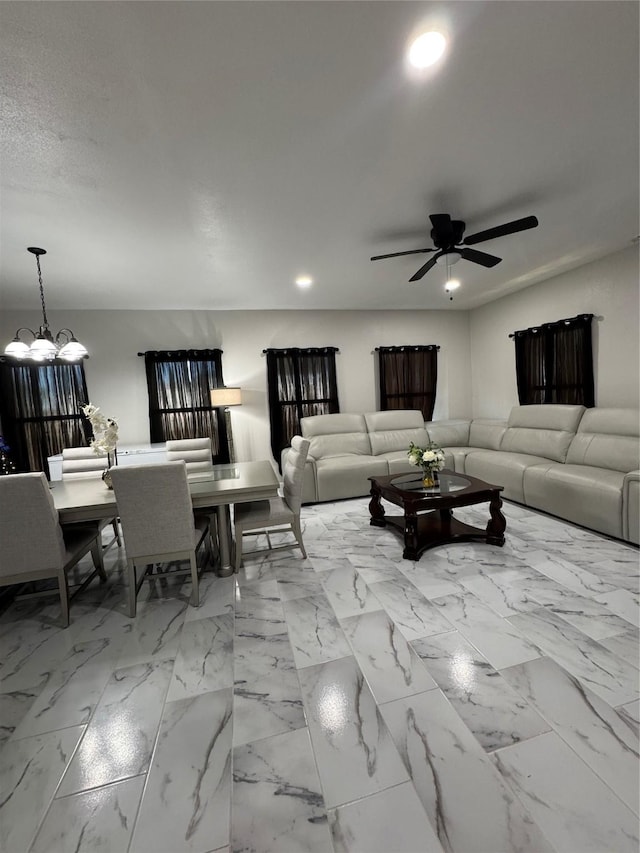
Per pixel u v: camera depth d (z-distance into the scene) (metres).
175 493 2.21
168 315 5.02
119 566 3.01
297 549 3.10
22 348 2.85
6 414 4.45
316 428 5.12
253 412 5.34
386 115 1.66
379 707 1.51
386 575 2.60
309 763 1.30
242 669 1.76
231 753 1.35
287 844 1.07
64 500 2.44
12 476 2.03
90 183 2.04
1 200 2.15
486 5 1.20
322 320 5.52
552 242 3.33
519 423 4.57
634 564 2.57
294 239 2.92
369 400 5.79
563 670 1.66
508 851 1.03
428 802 1.16
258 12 1.18
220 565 2.71
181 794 1.22
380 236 2.95
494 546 2.96
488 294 5.08
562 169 2.17
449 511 3.44
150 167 1.93
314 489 4.42
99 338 4.80
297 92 1.50
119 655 1.90
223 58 1.33
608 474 3.22
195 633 2.05
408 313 5.82
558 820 1.09
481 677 1.64
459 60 1.39
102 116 1.56
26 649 1.97
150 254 3.04
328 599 2.33
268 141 1.79
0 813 1.18
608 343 3.83
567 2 1.20
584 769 1.23
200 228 2.64
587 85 1.55
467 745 1.33
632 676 1.61
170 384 4.98
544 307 4.57
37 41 1.23
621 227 3.06
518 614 2.08
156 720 1.50
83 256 2.99
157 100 1.49
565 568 2.55
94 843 1.09
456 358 6.02
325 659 1.80
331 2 1.16
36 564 2.13
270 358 5.26
